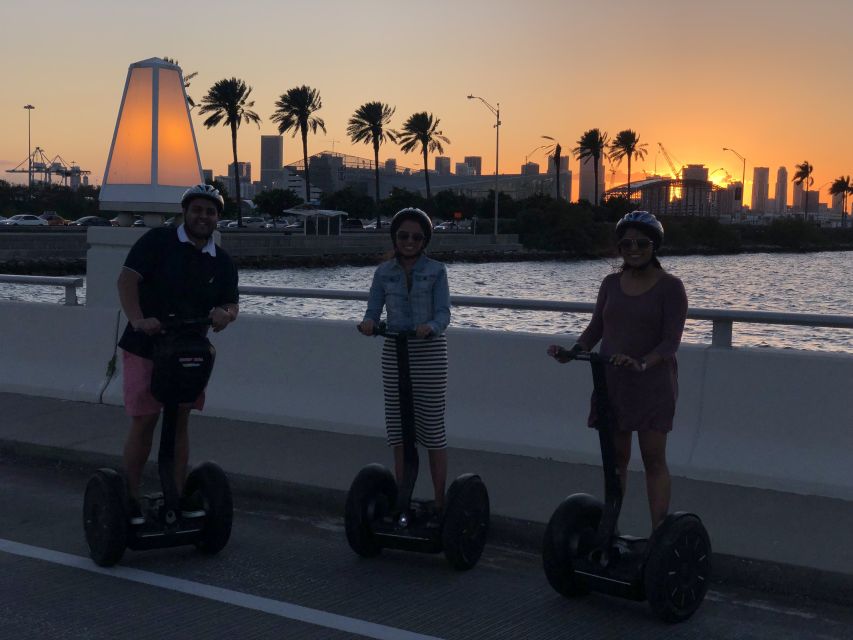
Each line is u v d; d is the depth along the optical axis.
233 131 87.19
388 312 5.30
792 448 6.21
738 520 5.58
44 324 9.42
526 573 5.21
